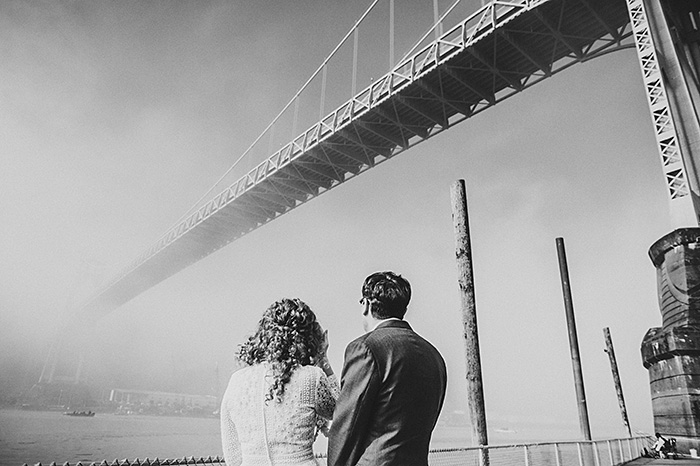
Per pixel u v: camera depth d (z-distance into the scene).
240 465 1.61
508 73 28.77
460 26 27.52
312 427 1.60
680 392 10.85
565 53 27.05
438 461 5.07
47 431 88.25
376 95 32.28
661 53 15.09
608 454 10.19
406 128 34.16
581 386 15.84
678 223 12.12
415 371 1.48
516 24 24.56
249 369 1.69
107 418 173.75
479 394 6.80
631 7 15.46
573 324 16.64
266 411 1.56
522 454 6.83
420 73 29.22
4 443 60.12
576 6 23.33
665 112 13.35
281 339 1.66
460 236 7.79
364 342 1.50
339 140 36.69
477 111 32.03
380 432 1.41
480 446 5.68
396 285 1.75
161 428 132.88
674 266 11.50
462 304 7.41
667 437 11.41
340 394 1.47
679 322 11.15
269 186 44.81
